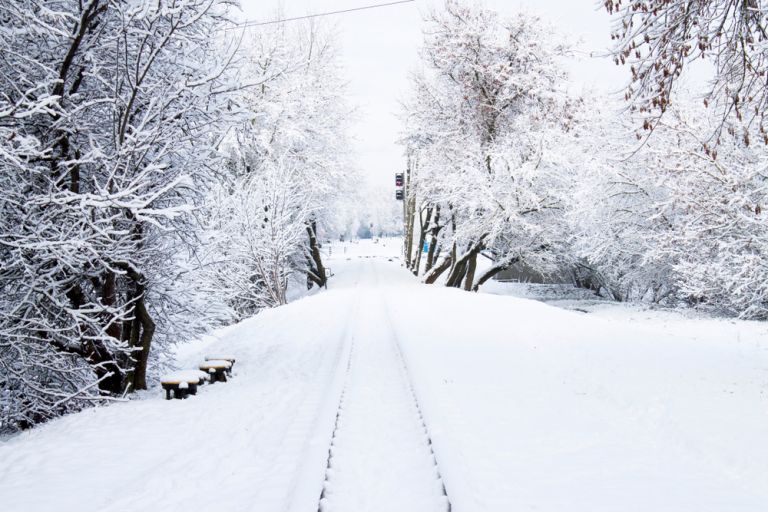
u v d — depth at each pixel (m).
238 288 24.86
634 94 7.27
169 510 4.36
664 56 6.77
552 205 26.81
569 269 34.56
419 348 10.95
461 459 5.09
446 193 28.81
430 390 7.66
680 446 5.48
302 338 13.75
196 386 8.46
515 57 27.39
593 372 8.49
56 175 8.26
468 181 26.55
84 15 7.29
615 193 23.23
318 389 8.41
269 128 27.78
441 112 30.39
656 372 8.27
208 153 9.12
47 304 8.09
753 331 15.12
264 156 27.72
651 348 10.19
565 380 8.24
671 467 4.98
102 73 8.62
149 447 5.83
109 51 8.34
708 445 5.32
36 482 4.88
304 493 4.37
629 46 6.83
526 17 27.17
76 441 6.03
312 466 4.95
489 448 5.48
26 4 7.02
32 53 7.79
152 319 10.41
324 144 34.25
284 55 27.66
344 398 7.70
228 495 4.64
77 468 5.21
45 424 7.31
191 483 4.89
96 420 6.88
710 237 18.25
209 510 4.37
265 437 6.14
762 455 5.02
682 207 18.94
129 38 8.10
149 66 7.96
